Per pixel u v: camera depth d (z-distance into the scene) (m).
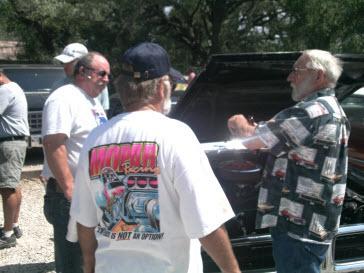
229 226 3.46
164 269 1.76
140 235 1.77
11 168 4.79
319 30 20.78
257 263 3.26
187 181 1.72
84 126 3.06
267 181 2.75
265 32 27.47
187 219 1.72
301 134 2.60
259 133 2.70
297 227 2.64
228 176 3.64
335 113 2.63
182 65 27.45
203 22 26.56
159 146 1.75
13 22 23.83
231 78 3.81
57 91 3.09
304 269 2.66
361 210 3.62
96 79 3.15
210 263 3.12
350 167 4.36
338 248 3.32
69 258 3.24
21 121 4.85
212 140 4.29
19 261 4.59
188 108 4.07
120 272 1.78
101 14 22.19
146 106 1.84
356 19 19.62
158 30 25.58
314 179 2.61
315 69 2.67
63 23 22.61
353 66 3.37
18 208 4.96
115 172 1.79
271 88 4.04
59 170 2.98
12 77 9.19
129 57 1.82
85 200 1.93
